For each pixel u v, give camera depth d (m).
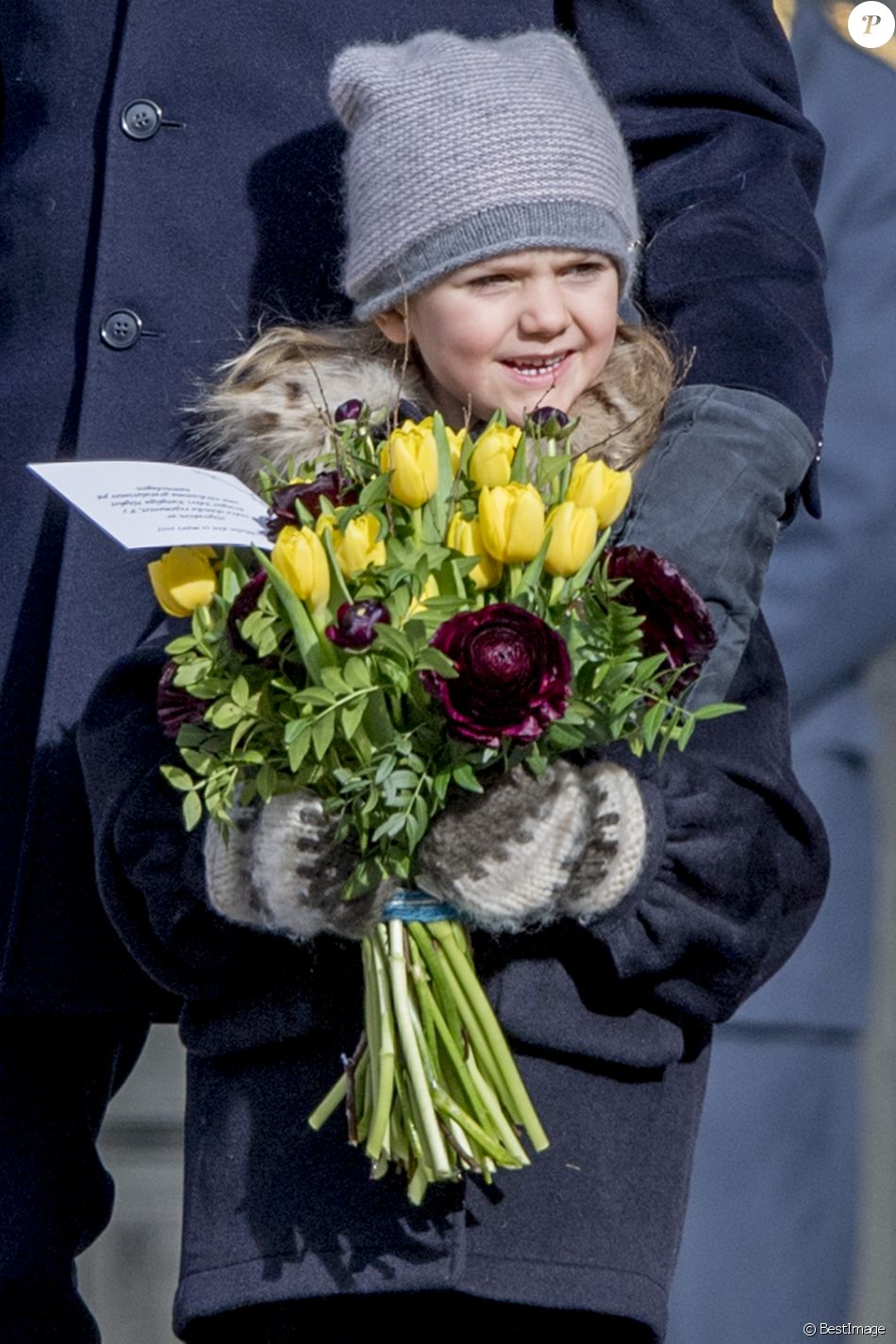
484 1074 7.16
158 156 8.57
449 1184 7.36
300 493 7.16
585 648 6.91
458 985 7.13
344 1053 7.45
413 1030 7.11
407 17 8.70
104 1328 12.77
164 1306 12.84
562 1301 7.37
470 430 7.89
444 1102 7.08
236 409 7.86
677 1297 9.46
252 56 8.62
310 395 7.78
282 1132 7.48
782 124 8.65
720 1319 9.48
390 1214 7.37
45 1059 8.56
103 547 8.45
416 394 7.90
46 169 8.71
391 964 7.11
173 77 8.59
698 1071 7.75
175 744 7.31
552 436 7.24
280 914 7.04
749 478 7.64
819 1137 9.63
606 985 7.39
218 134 8.60
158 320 8.52
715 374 7.88
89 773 7.66
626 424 7.74
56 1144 8.53
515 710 6.65
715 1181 9.48
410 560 6.91
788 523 8.02
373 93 7.81
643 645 7.00
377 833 6.84
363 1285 7.34
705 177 8.38
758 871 7.34
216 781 7.01
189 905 7.31
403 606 6.88
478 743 6.70
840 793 9.71
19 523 8.62
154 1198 13.11
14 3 8.84
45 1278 8.45
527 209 7.59
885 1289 10.27
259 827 7.05
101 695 7.72
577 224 7.61
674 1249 7.62
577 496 7.01
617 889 7.04
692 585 7.49
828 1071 9.68
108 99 8.69
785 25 9.75
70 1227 8.54
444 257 7.63
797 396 7.87
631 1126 7.52
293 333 8.02
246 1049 7.53
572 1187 7.41
